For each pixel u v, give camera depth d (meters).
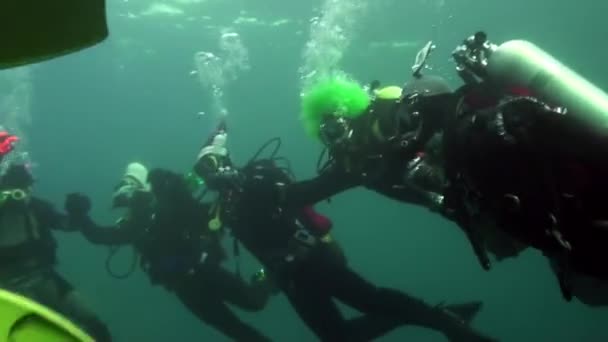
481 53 3.33
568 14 23.38
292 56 33.62
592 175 2.35
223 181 5.77
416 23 24.45
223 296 7.24
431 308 6.02
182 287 7.09
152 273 7.11
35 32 0.46
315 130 4.84
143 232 7.00
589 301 3.25
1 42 0.45
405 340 23.17
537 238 2.40
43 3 0.46
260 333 7.59
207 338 25.73
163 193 6.84
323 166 4.91
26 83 38.38
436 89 3.07
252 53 33.47
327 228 6.18
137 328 28.52
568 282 2.35
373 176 4.52
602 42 27.55
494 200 2.50
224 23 26.55
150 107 56.41
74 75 38.47
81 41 0.49
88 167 105.19
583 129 2.45
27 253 5.87
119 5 23.84
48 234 6.34
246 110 54.94
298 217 6.09
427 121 3.05
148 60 35.69
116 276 7.23
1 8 0.44
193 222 6.89
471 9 22.73
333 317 6.25
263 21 26.02
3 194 5.66
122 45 31.52
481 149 2.45
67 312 6.15
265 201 5.81
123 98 50.38
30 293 5.83
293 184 5.11
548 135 2.39
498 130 2.34
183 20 26.17
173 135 78.12
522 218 2.40
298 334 26.23
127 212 7.03
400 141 3.31
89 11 0.50
